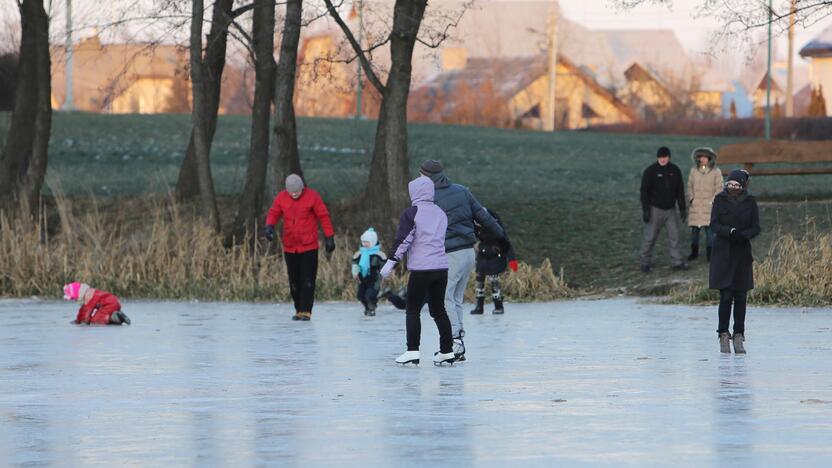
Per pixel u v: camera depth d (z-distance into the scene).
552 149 152.50
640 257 77.31
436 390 33.09
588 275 78.44
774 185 103.94
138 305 67.38
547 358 40.50
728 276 41.25
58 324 55.06
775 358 39.97
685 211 76.62
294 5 79.88
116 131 160.88
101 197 106.19
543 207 97.44
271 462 23.34
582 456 23.64
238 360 40.56
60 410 29.89
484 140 161.75
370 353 42.66
